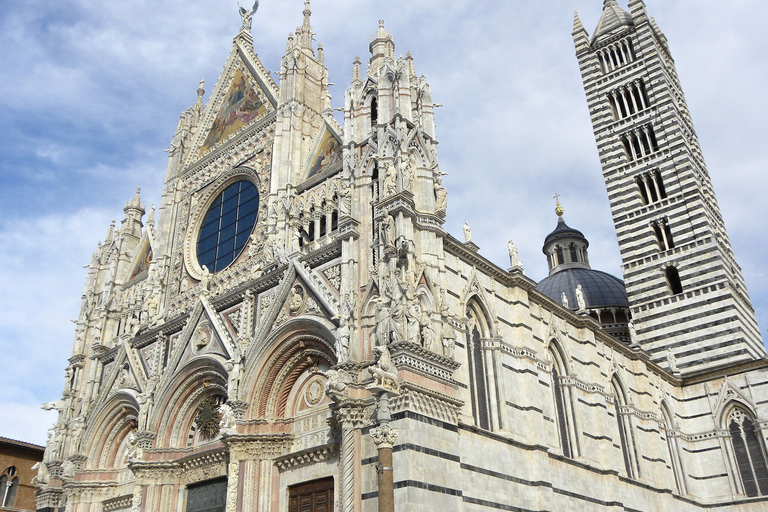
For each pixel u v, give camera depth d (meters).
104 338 55.22
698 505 56.03
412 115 39.47
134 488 42.47
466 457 33.41
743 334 62.41
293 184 45.84
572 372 46.16
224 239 50.72
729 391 58.84
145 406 44.66
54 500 49.41
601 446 45.78
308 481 35.00
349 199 38.38
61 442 51.34
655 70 75.81
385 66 40.59
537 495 37.22
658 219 70.19
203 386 43.53
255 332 40.38
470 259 39.88
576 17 85.62
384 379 29.55
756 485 55.59
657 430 54.19
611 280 82.75
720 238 69.06
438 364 31.98
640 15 79.44
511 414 38.44
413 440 29.19
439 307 34.09
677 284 69.12
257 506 35.62
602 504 43.44
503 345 40.09
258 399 38.44
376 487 29.84
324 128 46.19
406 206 34.38
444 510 29.39
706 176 74.94
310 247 41.97
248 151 52.19
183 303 50.06
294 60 51.03
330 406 32.78
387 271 33.34
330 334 35.25
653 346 66.06
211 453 40.09
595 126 78.19
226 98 58.12
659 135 73.19
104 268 60.66
